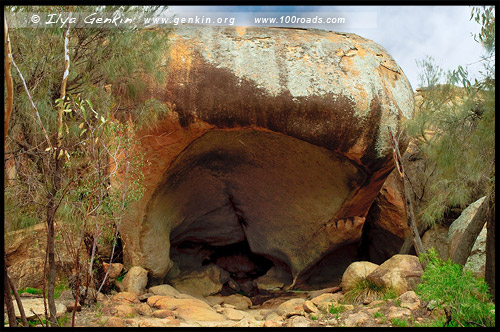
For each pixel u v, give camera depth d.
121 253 9.34
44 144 6.36
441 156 6.29
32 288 7.50
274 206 10.22
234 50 8.29
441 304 5.50
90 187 5.82
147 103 7.66
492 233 6.04
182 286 9.91
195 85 7.95
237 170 9.79
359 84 8.30
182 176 9.28
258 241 10.73
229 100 7.95
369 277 7.29
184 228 10.50
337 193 9.41
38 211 5.98
